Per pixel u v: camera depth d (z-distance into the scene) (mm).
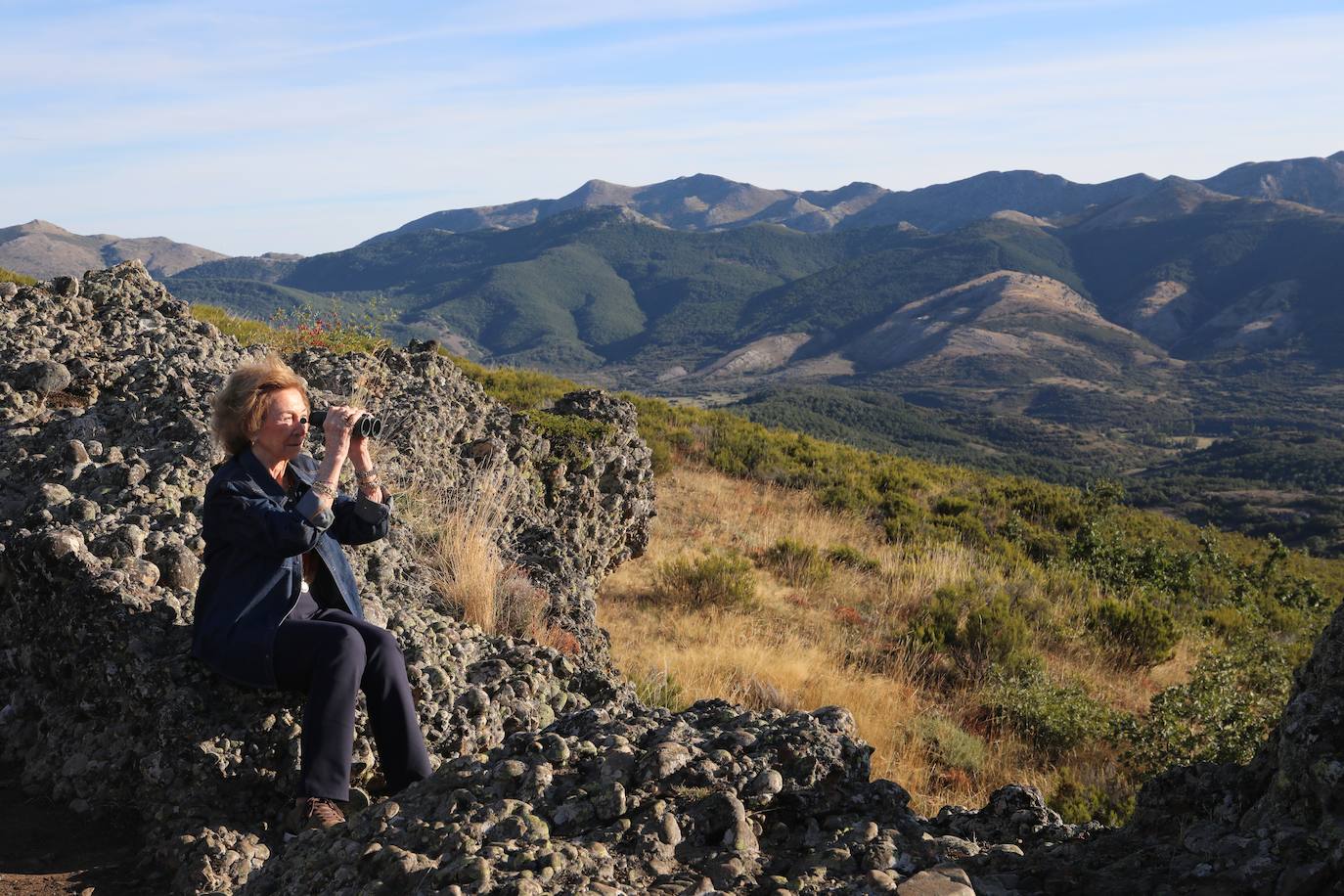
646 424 19875
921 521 16969
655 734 2777
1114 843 2500
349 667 3061
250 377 3293
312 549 3326
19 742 3535
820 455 20531
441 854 2223
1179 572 17375
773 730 2779
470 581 5625
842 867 2340
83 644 3484
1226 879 2057
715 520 14883
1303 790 2143
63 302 6582
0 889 2688
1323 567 25875
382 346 11734
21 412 5305
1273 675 10055
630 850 2289
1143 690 11148
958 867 2314
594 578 9992
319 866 2373
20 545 3795
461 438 8008
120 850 3025
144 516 4051
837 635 10648
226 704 3295
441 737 3637
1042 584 14578
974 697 9500
